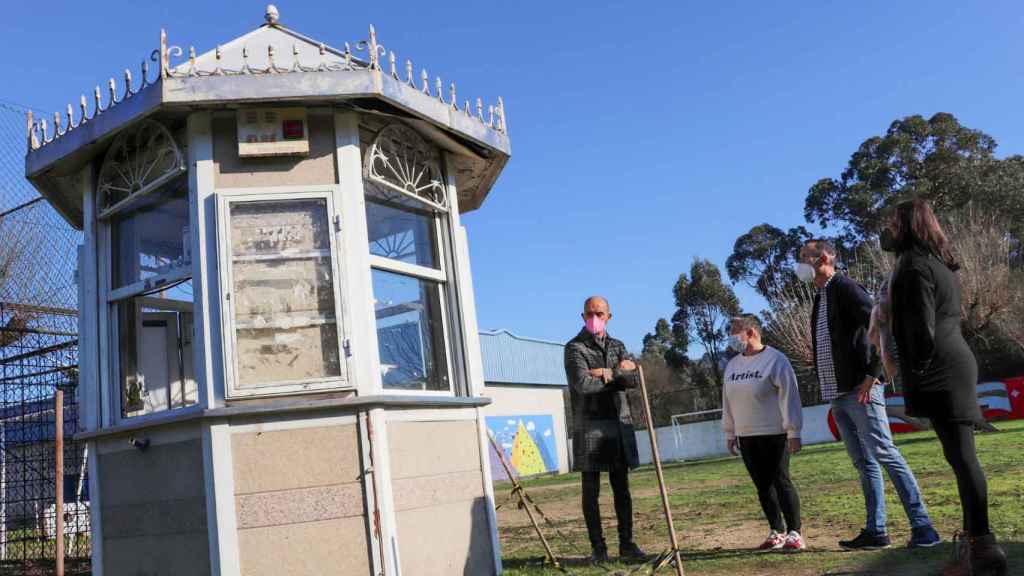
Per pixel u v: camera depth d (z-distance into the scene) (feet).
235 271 16.08
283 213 16.53
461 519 17.61
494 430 92.53
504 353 96.68
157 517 16.31
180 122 17.04
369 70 16.49
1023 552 14.75
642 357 200.85
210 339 15.89
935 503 22.25
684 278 188.55
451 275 19.77
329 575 15.24
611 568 17.67
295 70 16.22
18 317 31.55
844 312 17.25
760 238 179.11
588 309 19.84
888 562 15.33
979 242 100.68
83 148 18.07
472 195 23.48
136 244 18.43
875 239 131.85
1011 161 153.58
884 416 16.97
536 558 20.49
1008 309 97.45
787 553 17.43
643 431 108.78
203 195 16.37
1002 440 46.83
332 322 16.24
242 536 15.15
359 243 16.67
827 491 29.04
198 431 15.70
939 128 159.12
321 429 15.67
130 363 18.71
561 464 104.47
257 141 16.47
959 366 13.62
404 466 16.37
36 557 29.04
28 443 30.07
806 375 110.93
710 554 18.35
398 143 18.48
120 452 17.33
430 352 18.71
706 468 60.08
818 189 169.68
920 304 13.74
